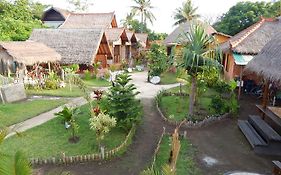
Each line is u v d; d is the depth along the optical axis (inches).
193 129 605.9
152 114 707.4
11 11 1780.3
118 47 1644.9
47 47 1191.6
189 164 445.7
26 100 794.8
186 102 818.8
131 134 539.8
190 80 670.5
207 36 612.4
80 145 498.9
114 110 550.3
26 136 524.7
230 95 828.6
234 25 1707.7
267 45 652.1
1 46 991.6
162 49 1537.9
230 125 636.1
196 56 593.0
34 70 1030.4
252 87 937.5
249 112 733.9
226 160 464.4
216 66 607.2
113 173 415.2
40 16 2269.9
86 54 1203.9
